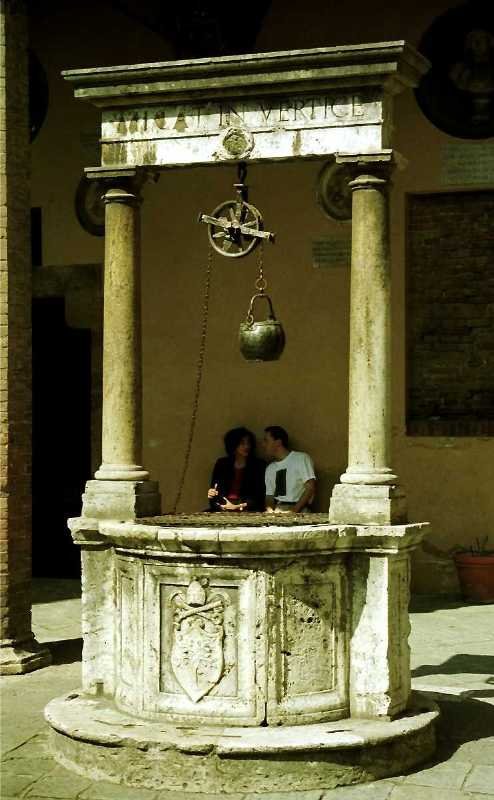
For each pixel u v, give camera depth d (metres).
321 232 10.53
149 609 5.43
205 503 10.78
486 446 10.14
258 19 10.60
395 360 10.30
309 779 5.04
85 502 5.86
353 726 5.26
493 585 9.75
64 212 11.11
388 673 5.38
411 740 5.27
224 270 10.79
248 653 5.27
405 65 5.48
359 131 5.47
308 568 5.33
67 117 11.09
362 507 5.41
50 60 11.12
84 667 5.85
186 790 5.04
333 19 10.49
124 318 5.87
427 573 10.26
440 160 10.24
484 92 10.16
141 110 5.80
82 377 11.20
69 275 11.11
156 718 5.38
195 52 10.50
